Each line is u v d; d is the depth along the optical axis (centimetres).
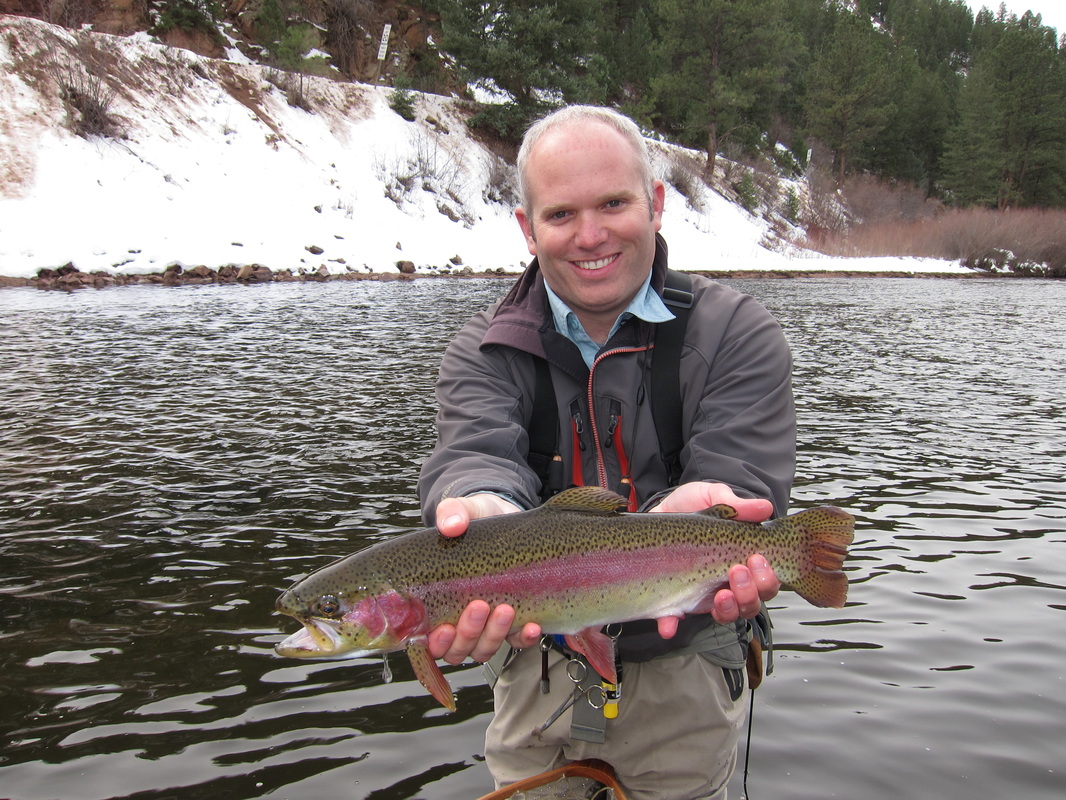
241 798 308
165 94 2994
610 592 237
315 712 366
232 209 2744
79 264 2217
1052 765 325
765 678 393
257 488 657
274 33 3706
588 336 280
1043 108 6875
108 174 2545
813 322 1923
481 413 275
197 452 748
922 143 7856
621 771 275
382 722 360
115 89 2842
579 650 241
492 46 3919
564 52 4059
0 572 503
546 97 4203
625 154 264
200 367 1137
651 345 277
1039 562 530
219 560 523
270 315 1694
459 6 3938
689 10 5128
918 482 697
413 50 4309
